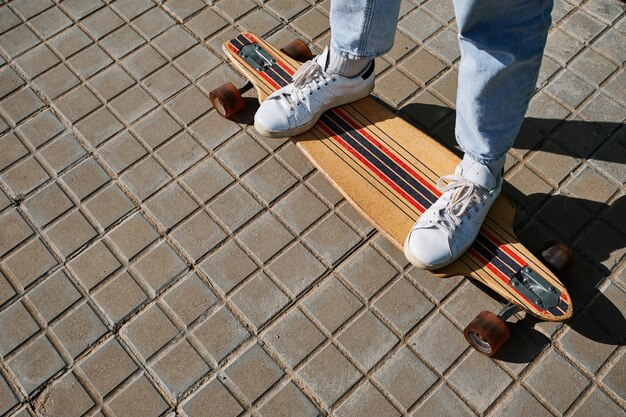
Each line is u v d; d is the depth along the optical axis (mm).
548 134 1694
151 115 1751
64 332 1475
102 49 1869
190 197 1628
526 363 1419
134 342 1460
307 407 1387
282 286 1513
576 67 1798
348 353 1437
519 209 1596
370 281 1514
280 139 1700
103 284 1526
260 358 1437
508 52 1232
